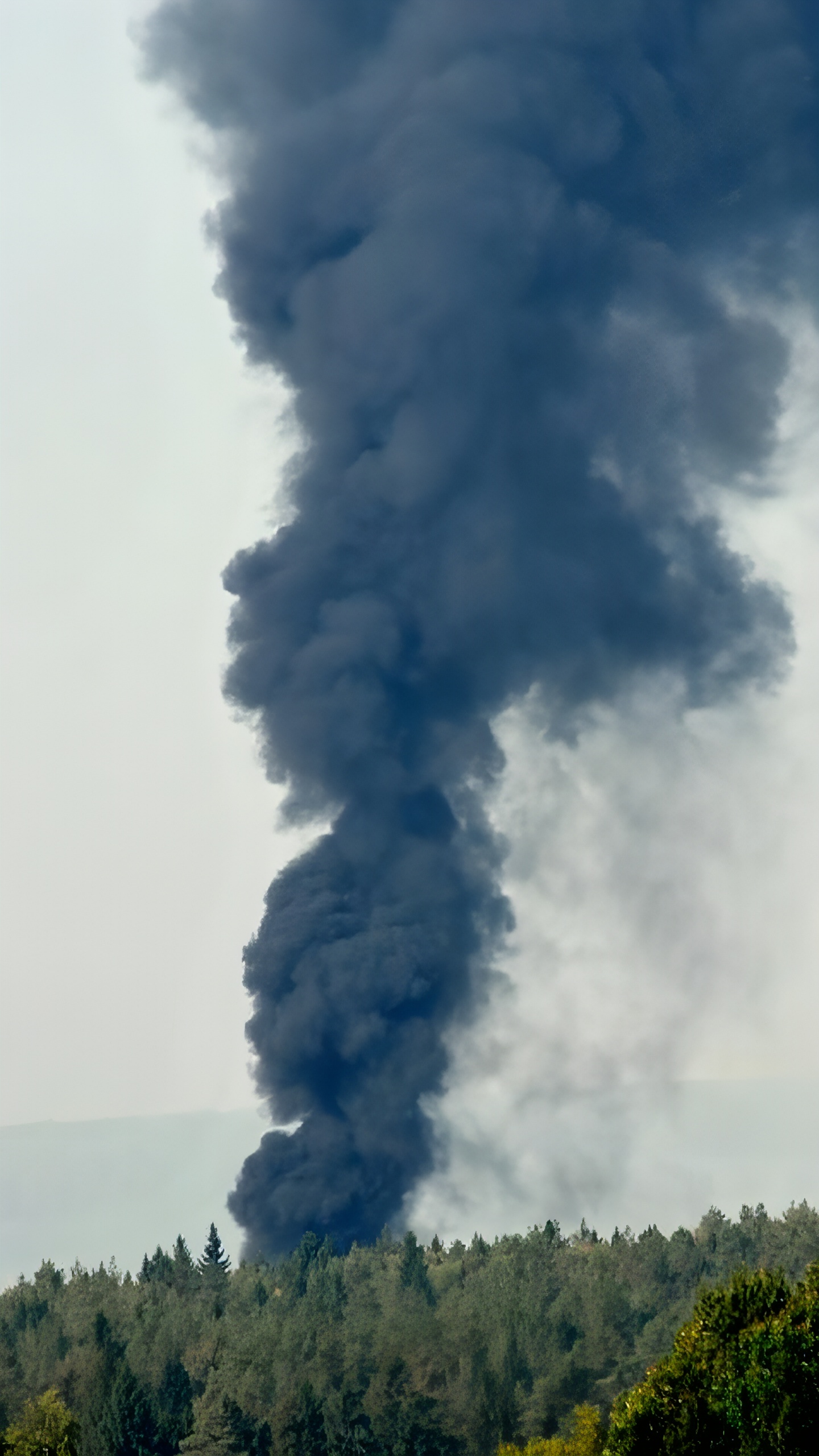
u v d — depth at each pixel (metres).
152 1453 194.25
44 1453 118.56
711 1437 65.19
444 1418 198.00
